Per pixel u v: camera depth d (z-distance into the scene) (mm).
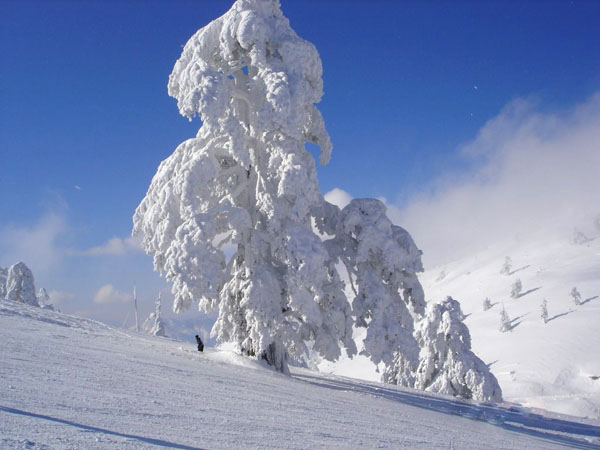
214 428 5582
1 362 7379
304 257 17812
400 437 8078
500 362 152000
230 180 21719
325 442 6098
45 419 4387
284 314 19562
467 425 13258
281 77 19062
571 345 147875
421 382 34375
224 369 15125
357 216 20500
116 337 18047
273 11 21672
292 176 18484
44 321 18141
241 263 20391
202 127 22578
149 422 5219
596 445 14336
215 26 20781
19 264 49281
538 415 19328
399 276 20547
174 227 18859
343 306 20172
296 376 19500
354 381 21750
